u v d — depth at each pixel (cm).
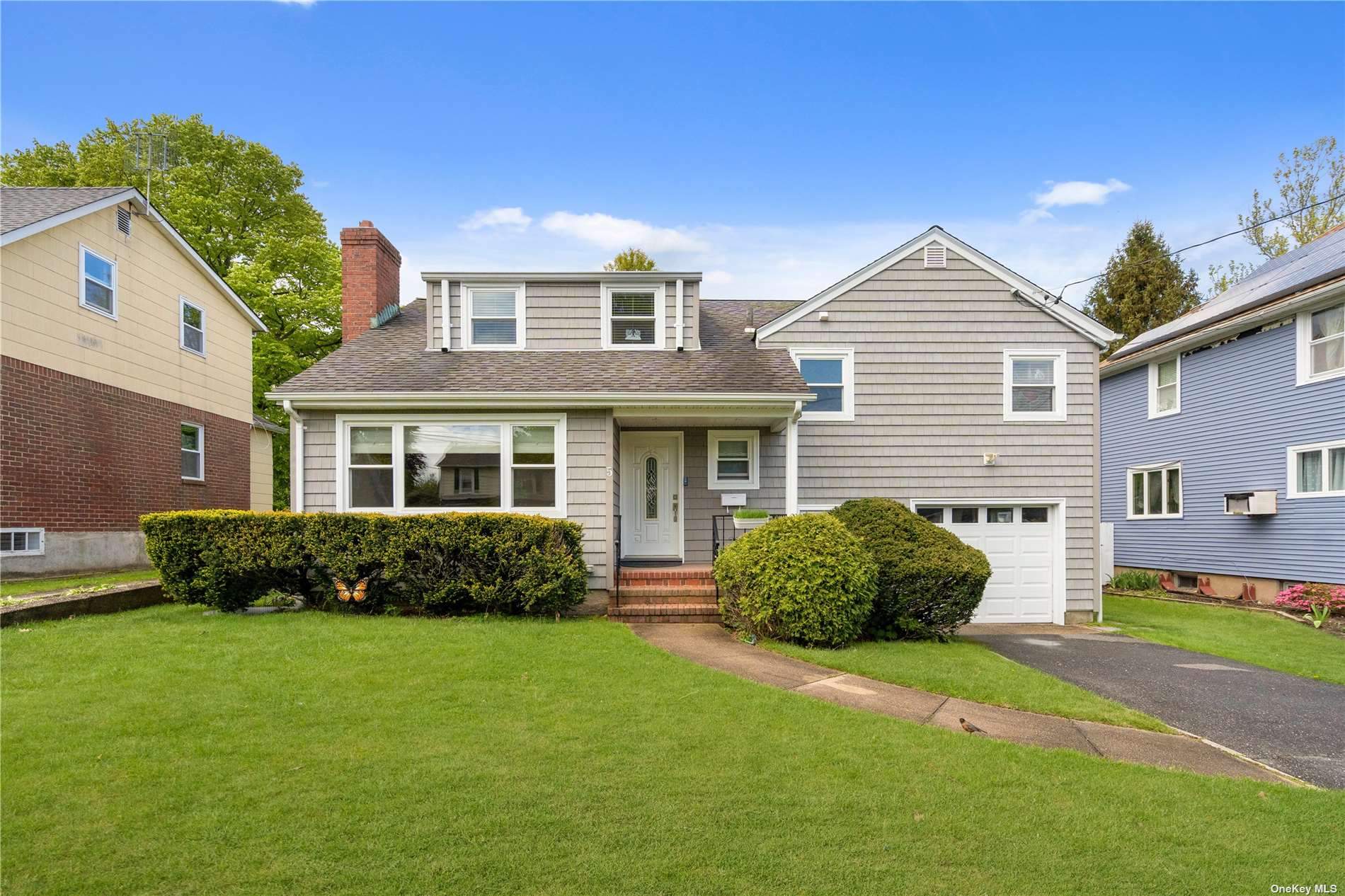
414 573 910
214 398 1644
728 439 1227
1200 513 1639
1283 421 1415
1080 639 1050
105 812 367
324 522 901
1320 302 1325
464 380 1044
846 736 508
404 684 596
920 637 912
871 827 376
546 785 412
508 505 1035
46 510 1146
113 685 570
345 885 310
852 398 1248
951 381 1255
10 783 395
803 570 816
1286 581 1406
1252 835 382
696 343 1226
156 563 900
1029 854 354
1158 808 414
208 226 2466
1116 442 1964
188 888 305
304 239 2583
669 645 807
